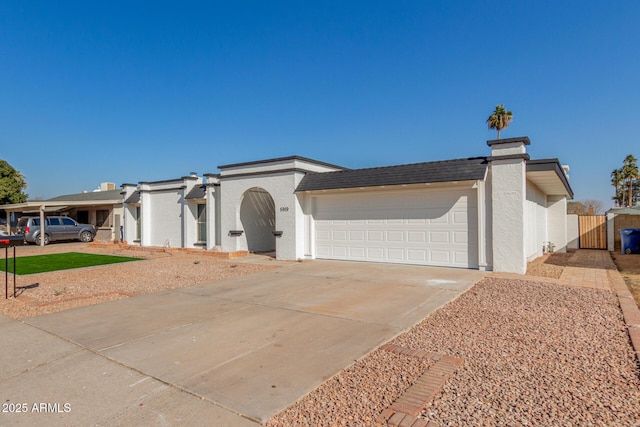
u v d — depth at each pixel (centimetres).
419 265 1228
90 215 2880
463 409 334
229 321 632
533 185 1407
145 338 549
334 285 932
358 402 353
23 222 2362
